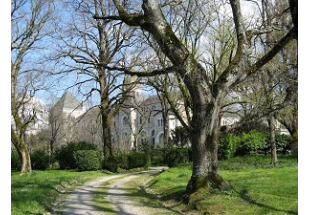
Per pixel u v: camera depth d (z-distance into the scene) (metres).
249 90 19.48
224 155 29.12
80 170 27.39
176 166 27.88
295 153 27.17
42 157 31.47
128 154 32.97
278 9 15.27
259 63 11.99
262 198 10.97
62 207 11.87
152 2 12.45
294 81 14.43
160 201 13.05
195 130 12.38
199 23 15.73
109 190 16.69
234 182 15.06
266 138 30.36
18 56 26.78
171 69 12.94
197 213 10.48
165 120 35.69
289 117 24.41
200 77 12.22
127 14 13.48
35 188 15.20
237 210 9.95
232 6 12.45
